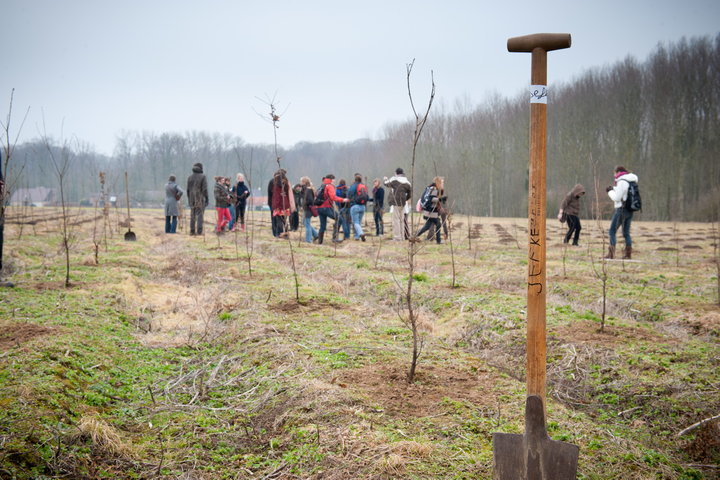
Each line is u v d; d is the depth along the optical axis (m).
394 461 3.40
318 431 3.79
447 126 67.38
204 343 6.27
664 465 3.63
